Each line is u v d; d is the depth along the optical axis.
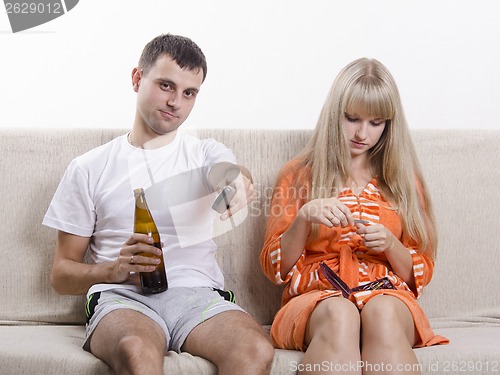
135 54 2.43
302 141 1.97
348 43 2.47
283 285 1.92
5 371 1.45
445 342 1.58
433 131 2.00
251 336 1.41
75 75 2.41
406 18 2.46
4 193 1.89
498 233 1.97
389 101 1.75
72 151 1.92
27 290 1.88
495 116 2.47
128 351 1.33
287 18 2.47
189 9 2.45
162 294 1.63
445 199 1.97
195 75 1.76
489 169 1.99
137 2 2.42
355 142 1.78
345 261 1.68
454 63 2.46
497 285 1.96
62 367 1.42
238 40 2.46
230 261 1.91
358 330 1.45
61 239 1.77
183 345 1.53
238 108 2.46
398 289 1.65
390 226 1.76
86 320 1.73
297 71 2.47
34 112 2.40
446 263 1.95
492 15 2.46
